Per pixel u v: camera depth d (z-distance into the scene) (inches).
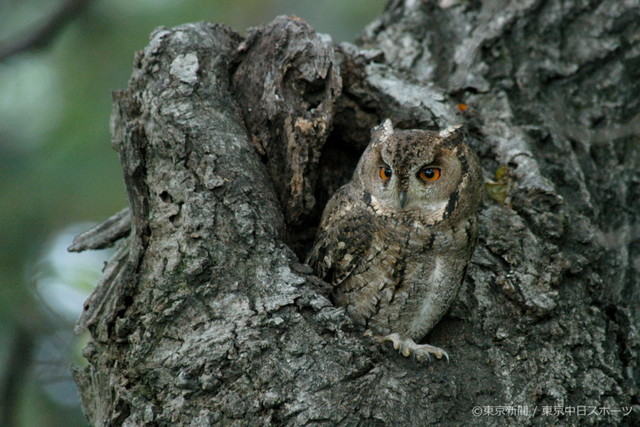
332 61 333.7
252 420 259.9
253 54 344.8
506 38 407.2
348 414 262.7
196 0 523.2
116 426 280.2
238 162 308.3
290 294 281.1
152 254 295.3
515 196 342.6
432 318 308.5
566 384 288.8
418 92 367.9
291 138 328.2
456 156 300.8
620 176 374.9
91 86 494.6
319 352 271.7
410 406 269.9
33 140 488.4
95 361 303.7
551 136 372.5
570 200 356.8
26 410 464.8
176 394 267.9
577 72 401.4
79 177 463.2
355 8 575.2
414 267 301.1
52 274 473.1
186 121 312.3
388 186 297.3
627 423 293.9
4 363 459.5
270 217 303.3
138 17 509.0
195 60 328.5
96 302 311.7
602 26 408.5
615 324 321.4
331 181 376.8
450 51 418.9
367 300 307.7
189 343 274.2
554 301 306.3
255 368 267.6
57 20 487.8
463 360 296.7
